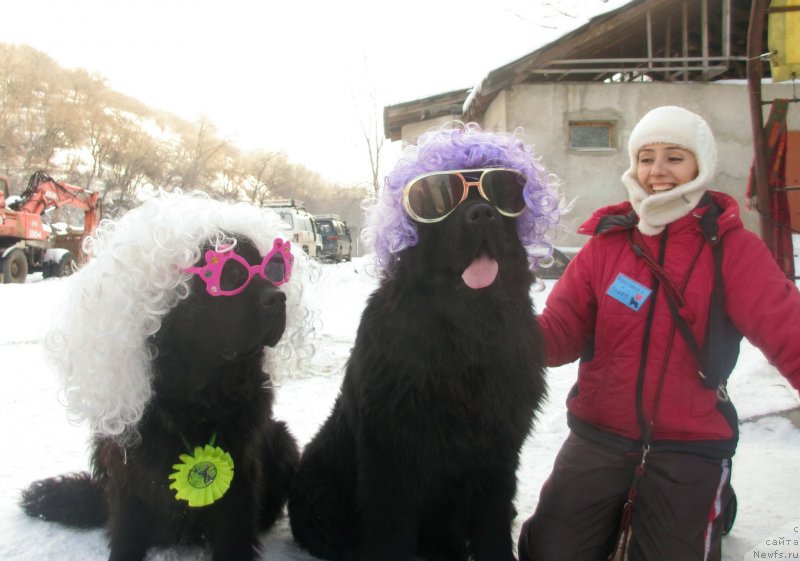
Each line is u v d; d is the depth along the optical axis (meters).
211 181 50.38
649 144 2.43
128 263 2.19
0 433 4.16
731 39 14.44
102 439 2.48
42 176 18.53
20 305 10.19
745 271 2.32
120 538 2.46
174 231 2.20
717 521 2.32
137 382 2.23
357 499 2.59
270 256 2.32
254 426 2.53
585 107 13.53
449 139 2.47
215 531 2.52
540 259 2.63
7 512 3.01
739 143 13.53
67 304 2.34
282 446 3.06
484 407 2.37
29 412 4.65
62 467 3.58
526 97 13.55
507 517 2.56
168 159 49.78
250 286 2.25
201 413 2.38
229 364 2.35
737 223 2.37
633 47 15.73
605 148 13.68
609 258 2.60
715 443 2.35
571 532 2.48
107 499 2.67
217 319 2.24
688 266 2.39
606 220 2.64
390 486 2.43
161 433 2.39
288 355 2.69
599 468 2.46
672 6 14.21
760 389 4.64
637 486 2.38
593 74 15.43
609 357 2.52
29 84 48.94
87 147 47.81
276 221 2.58
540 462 3.78
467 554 2.76
